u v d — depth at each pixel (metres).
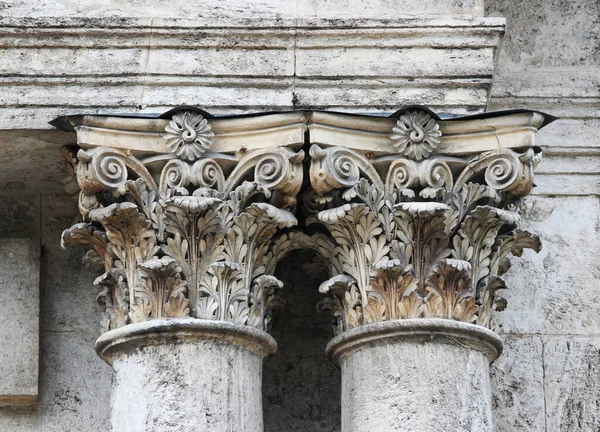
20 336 19.80
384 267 17.94
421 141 18.17
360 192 18.08
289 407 19.81
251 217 18.09
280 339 20.02
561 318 20.56
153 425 17.38
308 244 18.78
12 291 19.95
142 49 18.95
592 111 21.44
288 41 18.97
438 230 18.08
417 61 18.92
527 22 21.84
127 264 18.27
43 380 19.89
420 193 18.16
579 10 21.92
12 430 19.69
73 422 19.78
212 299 17.89
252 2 19.23
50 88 18.80
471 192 18.30
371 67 18.89
